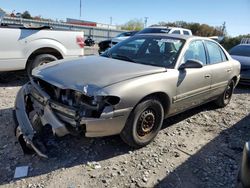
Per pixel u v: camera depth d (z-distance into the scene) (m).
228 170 3.46
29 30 6.27
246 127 4.96
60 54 6.84
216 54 5.23
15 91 6.08
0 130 3.97
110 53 4.61
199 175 3.30
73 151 3.57
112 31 35.78
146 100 3.54
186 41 4.44
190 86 4.29
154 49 4.39
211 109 5.84
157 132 3.92
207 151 3.91
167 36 4.61
